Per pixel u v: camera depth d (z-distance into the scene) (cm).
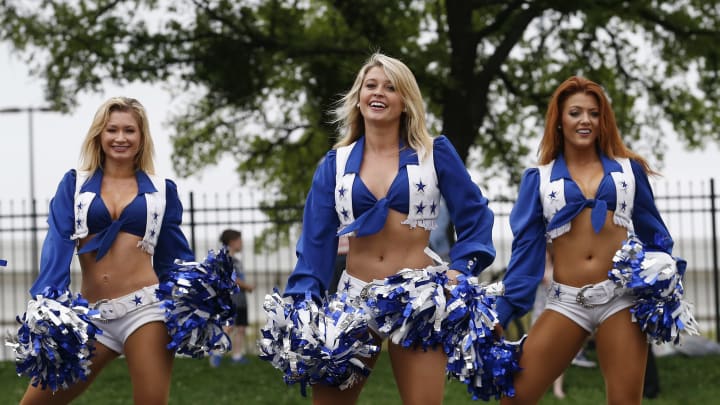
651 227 581
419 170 529
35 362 551
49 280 560
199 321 575
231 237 1282
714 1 1642
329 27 1800
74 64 1524
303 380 507
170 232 600
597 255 567
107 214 579
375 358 529
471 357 527
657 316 550
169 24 1528
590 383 1147
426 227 532
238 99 1593
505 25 1706
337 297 512
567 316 567
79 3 1570
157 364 572
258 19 1605
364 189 526
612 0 1541
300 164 1923
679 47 1717
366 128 540
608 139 582
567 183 574
